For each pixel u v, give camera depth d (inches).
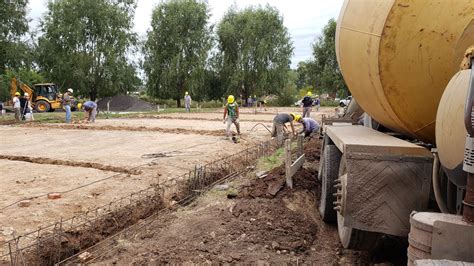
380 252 184.4
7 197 246.1
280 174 288.4
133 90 1649.9
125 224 225.5
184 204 262.8
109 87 1485.0
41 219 209.3
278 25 1772.9
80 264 174.7
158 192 260.8
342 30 174.7
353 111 269.4
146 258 175.6
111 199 246.2
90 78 1465.3
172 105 1807.3
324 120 265.7
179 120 872.3
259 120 871.7
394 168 143.8
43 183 282.2
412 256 105.7
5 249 174.2
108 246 192.7
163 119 903.7
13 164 351.6
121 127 673.0
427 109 149.3
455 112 110.3
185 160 369.7
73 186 274.5
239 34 1731.1
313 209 241.9
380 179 144.4
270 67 1765.5
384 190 144.3
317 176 289.9
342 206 149.8
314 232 209.8
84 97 1594.5
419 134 159.2
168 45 1644.9
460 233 99.2
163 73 1620.3
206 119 897.5
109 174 312.7
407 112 152.6
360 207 145.7
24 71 1246.3
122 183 282.5
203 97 1753.2
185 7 1625.2
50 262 178.9
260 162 374.3
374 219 145.0
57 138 536.4
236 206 235.1
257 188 265.6
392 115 159.6
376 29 147.3
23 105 936.9
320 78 1946.4
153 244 191.5
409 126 157.4
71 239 194.4
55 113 1102.4
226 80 1754.4
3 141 502.6
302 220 217.8
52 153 405.4
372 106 175.5
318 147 416.8
